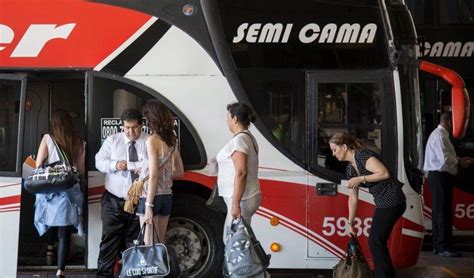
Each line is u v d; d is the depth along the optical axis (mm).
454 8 12945
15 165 8930
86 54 9000
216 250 9172
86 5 9039
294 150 8961
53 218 8750
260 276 7891
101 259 8820
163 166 8297
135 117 8602
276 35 8984
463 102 8555
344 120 8930
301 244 8961
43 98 9867
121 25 9023
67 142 8766
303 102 8961
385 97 8906
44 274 9414
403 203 8539
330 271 9188
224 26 9000
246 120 8188
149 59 9008
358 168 8516
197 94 8992
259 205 8242
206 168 8977
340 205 8961
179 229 9203
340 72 8930
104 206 8781
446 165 11539
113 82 9000
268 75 8961
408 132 8906
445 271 10523
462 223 12797
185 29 9016
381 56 8938
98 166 8750
